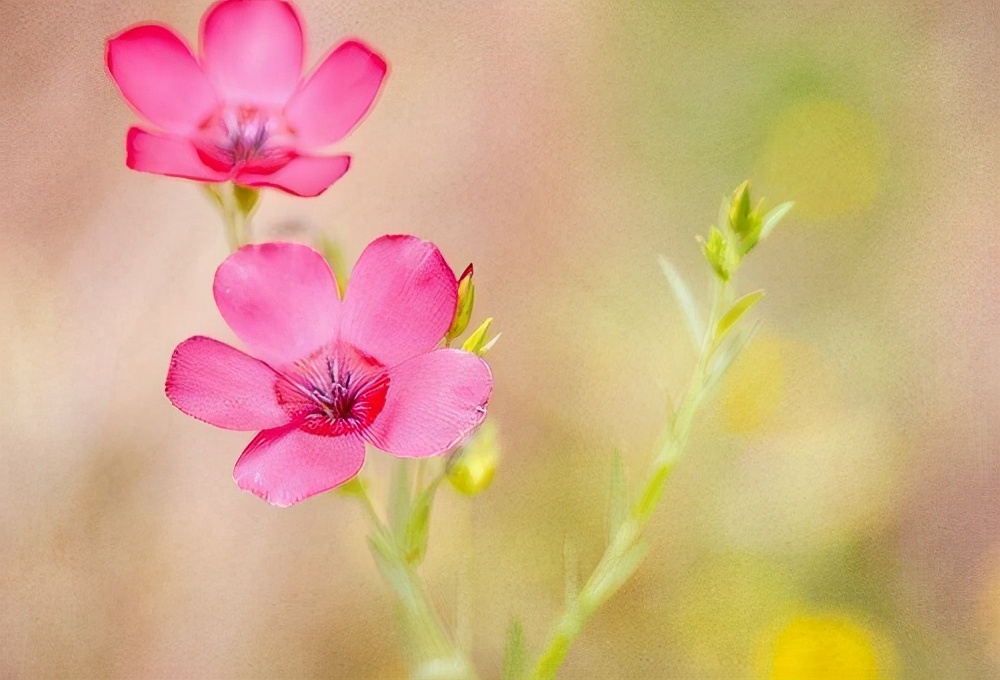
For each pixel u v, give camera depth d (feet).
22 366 1.32
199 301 1.36
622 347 1.36
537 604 1.22
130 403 1.31
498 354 1.36
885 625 1.23
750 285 1.43
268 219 1.38
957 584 1.24
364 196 1.44
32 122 1.42
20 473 1.28
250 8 1.01
